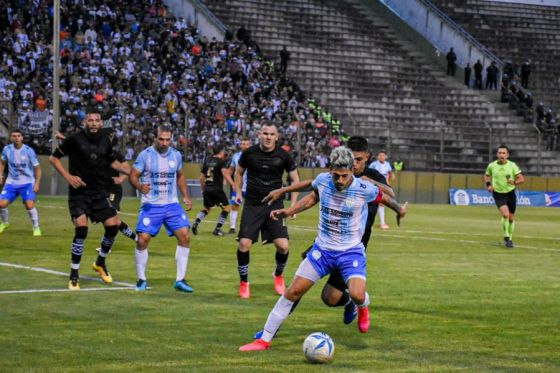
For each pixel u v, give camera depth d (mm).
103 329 13516
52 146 51250
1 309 15078
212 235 31875
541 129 77312
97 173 18016
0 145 51938
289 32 80375
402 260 24750
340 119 72938
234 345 12617
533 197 70188
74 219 17688
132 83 60750
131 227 33375
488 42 88312
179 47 67188
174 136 58219
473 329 14266
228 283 19094
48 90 56062
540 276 21719
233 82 67625
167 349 12211
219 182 31844
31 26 60344
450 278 20828
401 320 14961
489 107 78625
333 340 13141
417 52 84500
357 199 12508
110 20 64875
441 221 44406
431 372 11219
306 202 13078
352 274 12555
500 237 34688
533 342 13289
